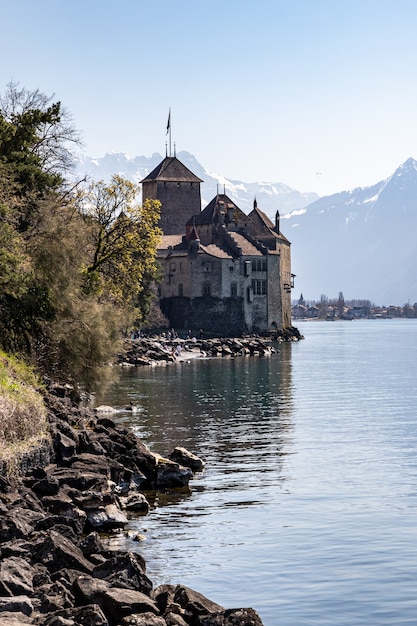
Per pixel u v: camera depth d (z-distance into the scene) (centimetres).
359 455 5356
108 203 8188
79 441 4191
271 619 2597
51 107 6700
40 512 2997
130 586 2267
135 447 4562
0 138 6278
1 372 4372
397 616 2623
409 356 17725
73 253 5925
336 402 8606
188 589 2264
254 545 3331
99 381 6075
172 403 8362
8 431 3584
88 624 1986
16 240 5328
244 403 8438
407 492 4284
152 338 18850
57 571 2342
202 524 3625
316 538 3441
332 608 2686
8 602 2020
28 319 5469
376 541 3403
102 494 3494
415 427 6688
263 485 4431
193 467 4825
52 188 6575
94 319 5994
